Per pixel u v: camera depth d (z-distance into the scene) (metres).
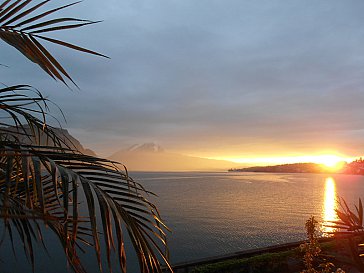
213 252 35.97
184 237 42.50
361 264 2.29
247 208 72.56
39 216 1.32
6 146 1.72
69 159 1.75
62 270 26.75
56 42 2.00
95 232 1.44
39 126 2.30
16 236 36.38
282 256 11.52
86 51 2.05
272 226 51.31
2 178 2.11
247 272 11.07
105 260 26.62
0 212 1.28
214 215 61.59
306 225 5.02
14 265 27.41
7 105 2.12
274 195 104.25
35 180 1.42
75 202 1.49
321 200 90.88
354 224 2.38
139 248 1.64
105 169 1.80
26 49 1.92
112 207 1.57
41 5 1.96
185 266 11.92
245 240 42.09
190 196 97.62
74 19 2.00
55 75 1.96
